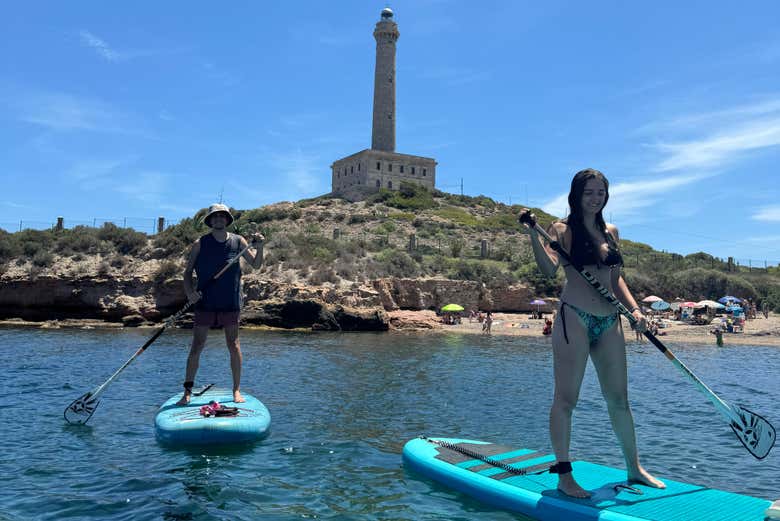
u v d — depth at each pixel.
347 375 14.20
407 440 7.52
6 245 39.25
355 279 40.00
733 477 6.07
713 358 21.33
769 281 60.53
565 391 4.79
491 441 7.56
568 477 4.75
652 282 52.19
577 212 4.89
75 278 36.41
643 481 5.02
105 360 16.33
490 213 83.56
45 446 6.87
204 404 8.12
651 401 10.92
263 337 27.59
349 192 89.00
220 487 5.50
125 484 5.55
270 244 43.78
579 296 4.79
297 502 5.13
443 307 39.09
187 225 43.69
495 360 18.75
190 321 32.59
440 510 4.93
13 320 36.12
